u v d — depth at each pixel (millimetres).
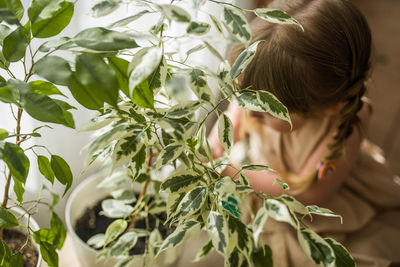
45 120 367
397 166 1587
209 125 1227
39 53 620
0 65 410
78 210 776
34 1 396
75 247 668
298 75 593
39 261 555
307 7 622
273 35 590
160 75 435
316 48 588
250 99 455
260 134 976
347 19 630
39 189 772
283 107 449
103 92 339
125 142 439
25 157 398
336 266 430
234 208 499
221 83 451
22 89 370
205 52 991
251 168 485
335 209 978
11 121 639
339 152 845
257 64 584
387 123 1736
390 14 2043
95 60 350
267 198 425
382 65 1868
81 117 770
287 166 973
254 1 1167
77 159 827
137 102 398
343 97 696
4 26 434
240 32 374
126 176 682
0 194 713
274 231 908
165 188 468
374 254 903
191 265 878
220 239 408
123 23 424
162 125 406
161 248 463
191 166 492
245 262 469
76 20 650
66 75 352
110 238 609
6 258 452
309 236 413
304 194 945
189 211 448
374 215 989
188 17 341
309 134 917
